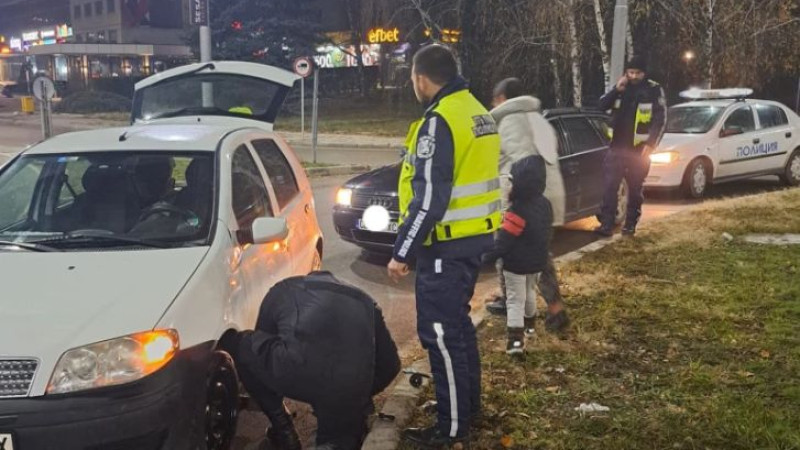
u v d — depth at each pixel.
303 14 33.47
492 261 4.51
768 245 7.86
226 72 6.18
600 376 4.38
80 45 43.75
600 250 7.71
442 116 3.21
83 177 4.20
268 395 3.60
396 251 3.24
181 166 4.18
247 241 3.95
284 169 5.36
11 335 2.88
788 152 13.25
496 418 3.85
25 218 4.06
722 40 19.69
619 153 8.07
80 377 2.84
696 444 3.50
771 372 4.34
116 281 3.23
